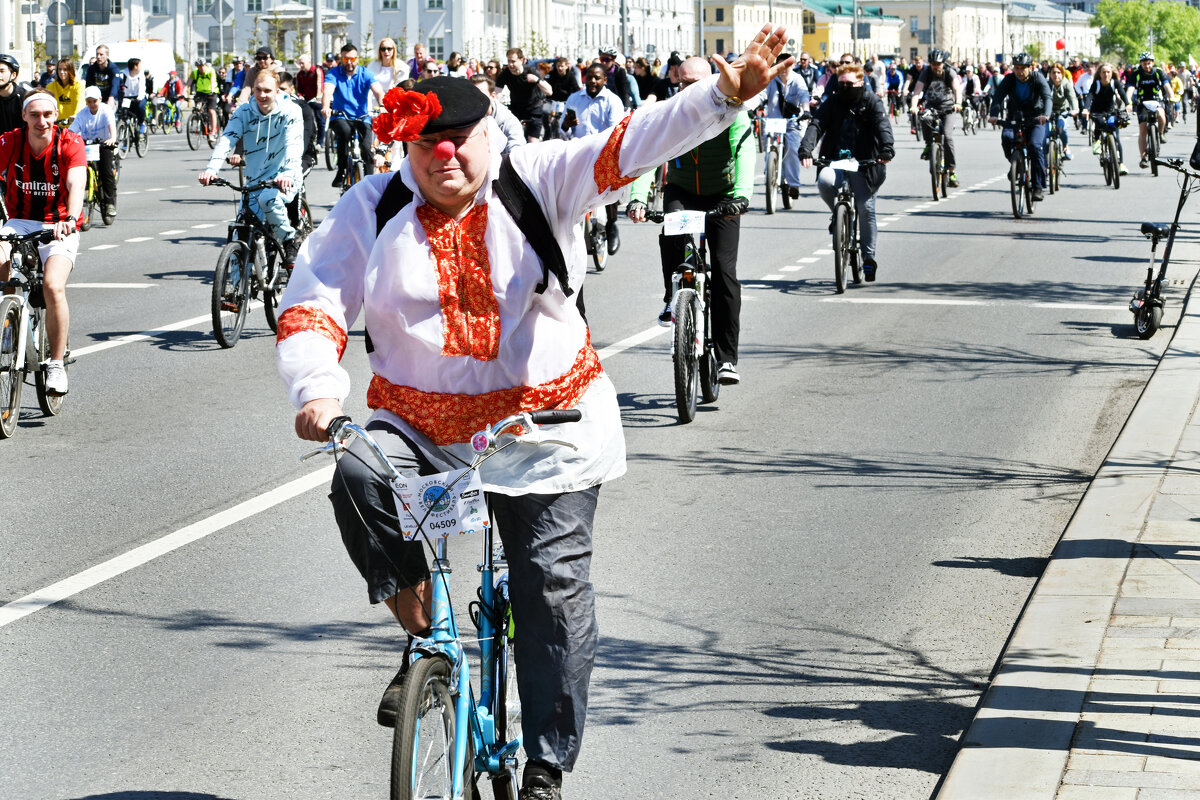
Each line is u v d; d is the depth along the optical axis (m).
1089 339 12.54
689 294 9.68
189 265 17.61
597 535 7.32
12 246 9.88
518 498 3.88
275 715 5.22
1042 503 7.83
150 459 8.81
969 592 6.46
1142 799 4.31
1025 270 16.64
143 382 11.14
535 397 3.88
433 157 3.72
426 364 3.86
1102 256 17.67
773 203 23.92
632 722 5.18
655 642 5.92
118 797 4.60
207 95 38.28
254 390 10.84
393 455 3.84
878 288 15.57
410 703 3.57
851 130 15.41
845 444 9.12
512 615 3.97
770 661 5.71
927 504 7.83
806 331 13.10
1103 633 5.65
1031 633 5.70
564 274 3.87
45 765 4.83
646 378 11.13
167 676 5.57
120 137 34.47
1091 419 9.71
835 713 5.24
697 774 4.78
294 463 8.69
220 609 6.28
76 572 6.75
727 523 7.51
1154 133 30.30
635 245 19.86
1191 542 6.77
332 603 6.36
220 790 4.65
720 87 3.61
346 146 22.78
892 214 22.78
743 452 8.94
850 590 6.51
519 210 3.81
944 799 4.40
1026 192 22.41
